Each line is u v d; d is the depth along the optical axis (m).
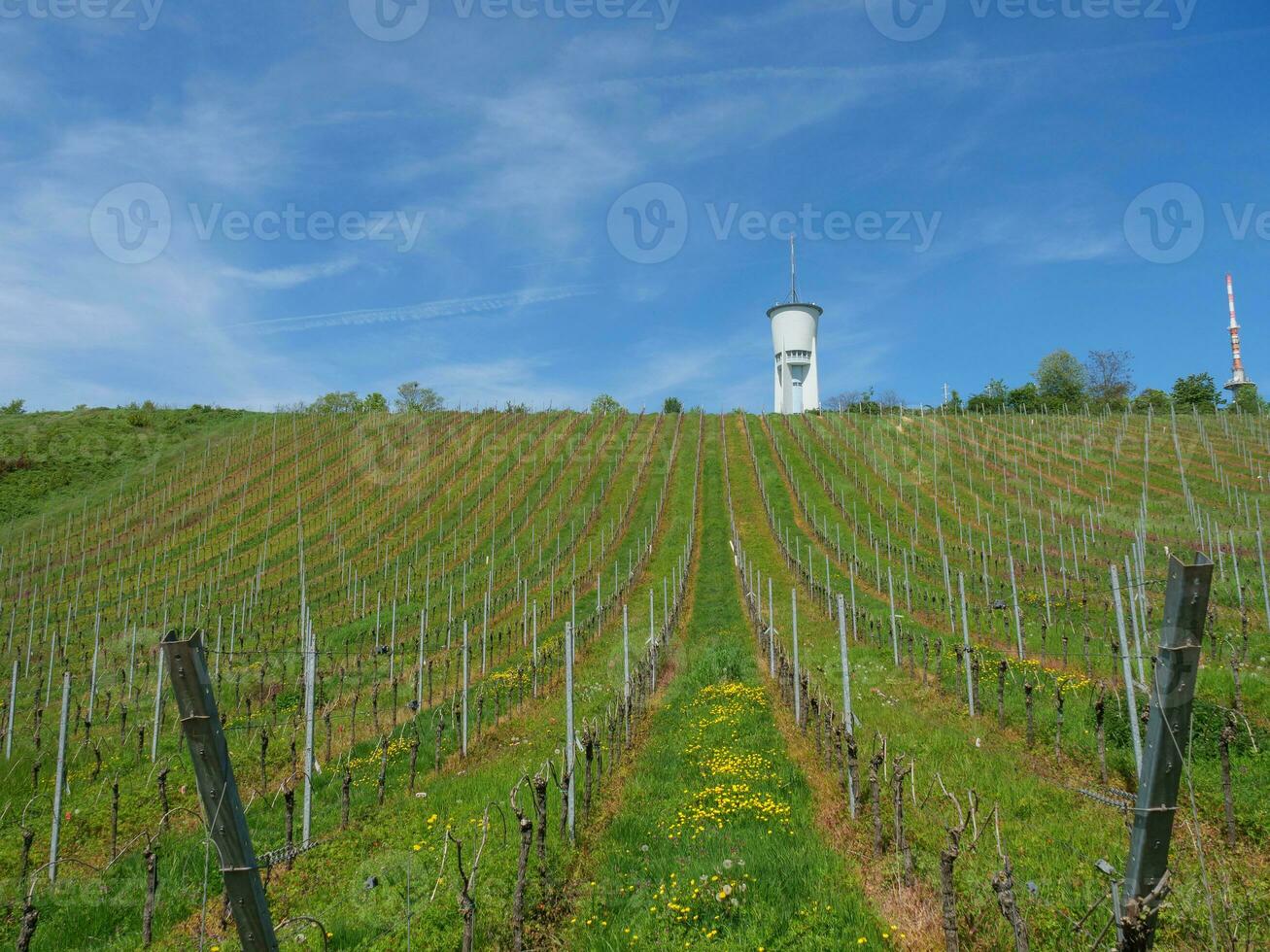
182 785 15.43
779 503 51.47
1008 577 32.69
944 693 18.22
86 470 57.44
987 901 8.02
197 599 37.66
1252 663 17.66
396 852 10.44
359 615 34.84
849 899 8.59
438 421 73.12
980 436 61.00
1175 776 5.21
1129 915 5.36
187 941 9.28
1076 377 94.44
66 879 11.33
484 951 8.00
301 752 17.62
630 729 16.69
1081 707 15.20
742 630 29.25
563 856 10.34
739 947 7.78
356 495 53.66
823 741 13.96
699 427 74.94
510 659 27.25
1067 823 10.16
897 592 32.38
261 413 74.00
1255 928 7.10
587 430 72.50
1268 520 36.41
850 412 80.19
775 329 98.44
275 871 11.04
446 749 17.47
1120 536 36.50
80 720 20.09
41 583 40.97
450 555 43.91
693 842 10.52
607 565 42.06
